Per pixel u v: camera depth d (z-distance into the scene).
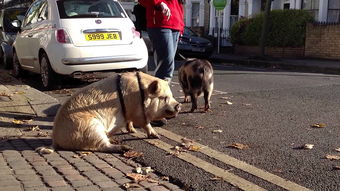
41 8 6.09
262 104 5.05
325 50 10.95
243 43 13.23
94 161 2.91
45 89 5.86
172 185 2.54
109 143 3.13
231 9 15.50
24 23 6.77
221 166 2.86
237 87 6.41
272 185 2.52
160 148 3.25
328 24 10.81
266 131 3.78
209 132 3.77
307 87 6.39
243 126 3.97
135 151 3.15
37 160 2.90
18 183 2.47
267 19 10.86
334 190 2.45
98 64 5.45
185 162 2.92
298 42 11.47
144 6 3.92
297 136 3.60
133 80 3.20
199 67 4.46
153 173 2.74
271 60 10.57
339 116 4.37
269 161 2.96
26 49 6.40
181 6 4.02
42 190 2.38
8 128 3.69
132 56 5.60
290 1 13.27
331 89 6.18
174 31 3.96
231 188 2.47
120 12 5.79
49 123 3.90
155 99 3.21
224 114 4.50
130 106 3.20
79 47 5.36
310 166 2.85
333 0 12.02
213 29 15.02
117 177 2.62
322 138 3.53
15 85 5.79
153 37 3.91
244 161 2.96
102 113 3.12
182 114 4.52
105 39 5.48
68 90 5.81
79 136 3.05
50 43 5.48
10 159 2.90
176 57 10.79
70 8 5.57
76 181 2.53
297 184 2.54
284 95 5.67
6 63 8.10
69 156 3.00
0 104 4.42
